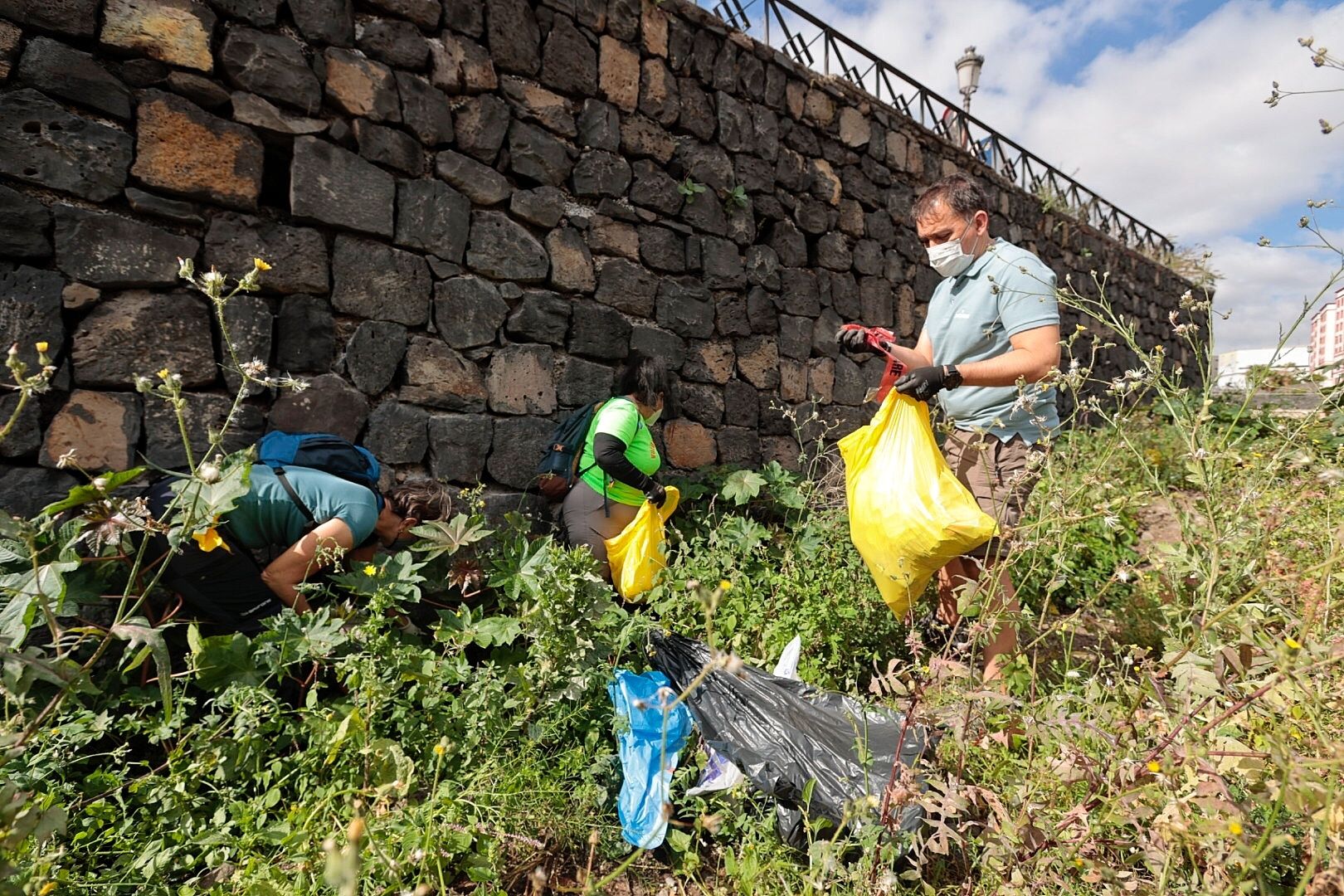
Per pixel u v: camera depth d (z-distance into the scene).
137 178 2.36
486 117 3.21
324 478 2.33
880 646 2.77
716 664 1.20
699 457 4.10
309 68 2.69
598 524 3.06
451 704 2.09
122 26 2.33
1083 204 8.09
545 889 1.74
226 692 1.93
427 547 2.59
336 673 2.12
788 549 3.17
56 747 1.72
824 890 1.54
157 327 2.39
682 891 1.72
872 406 5.24
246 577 2.27
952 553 2.14
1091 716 1.65
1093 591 3.22
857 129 5.11
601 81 3.66
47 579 1.39
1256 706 1.50
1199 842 1.29
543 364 3.42
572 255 3.53
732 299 4.28
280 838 1.62
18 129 2.17
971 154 6.27
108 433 2.30
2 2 2.15
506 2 3.29
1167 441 5.37
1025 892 1.43
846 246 5.03
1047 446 2.07
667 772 1.92
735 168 4.30
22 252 2.16
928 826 1.67
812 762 1.86
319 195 2.72
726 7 4.38
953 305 2.73
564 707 2.18
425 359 3.03
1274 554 2.07
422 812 1.67
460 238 3.13
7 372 2.13
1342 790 1.11
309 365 2.71
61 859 1.53
